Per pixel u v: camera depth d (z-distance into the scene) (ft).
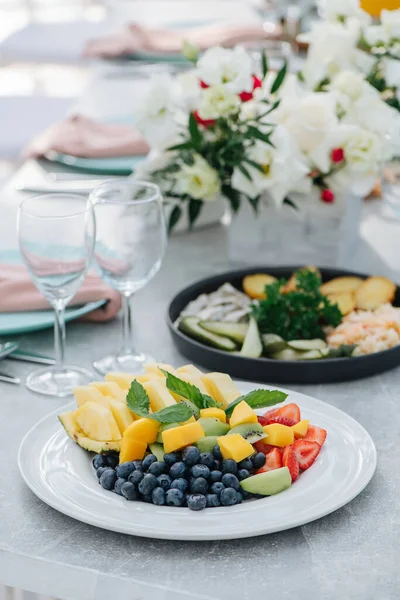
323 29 6.18
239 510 3.31
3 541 3.34
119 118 8.61
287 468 3.44
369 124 5.73
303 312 4.75
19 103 11.87
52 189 6.74
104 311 5.18
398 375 4.67
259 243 6.02
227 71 5.50
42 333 5.15
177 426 3.55
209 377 3.94
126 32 11.52
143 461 3.46
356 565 3.21
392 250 6.34
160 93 5.71
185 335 4.81
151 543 3.33
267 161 5.42
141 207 4.46
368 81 6.21
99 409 3.65
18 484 3.72
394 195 6.11
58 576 3.23
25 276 5.20
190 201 5.91
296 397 4.17
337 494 3.41
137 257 4.52
